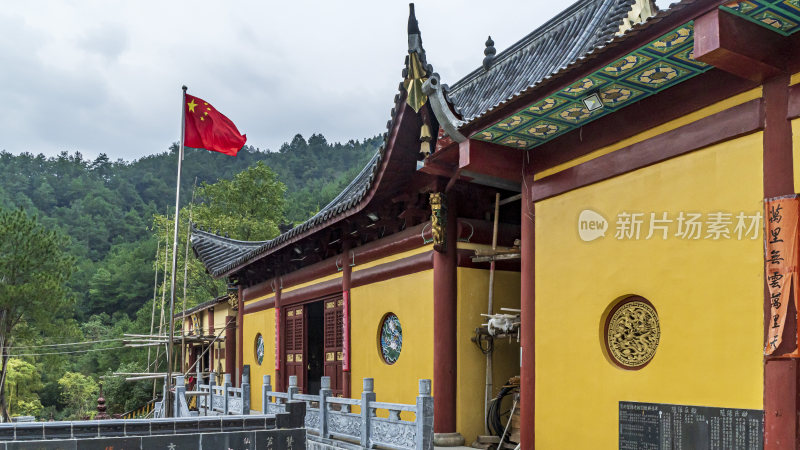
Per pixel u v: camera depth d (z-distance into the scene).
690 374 7.45
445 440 11.69
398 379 13.30
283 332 20.19
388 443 10.28
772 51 6.57
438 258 12.30
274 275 21.14
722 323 7.18
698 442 7.26
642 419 7.91
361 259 15.20
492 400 11.90
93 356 58.50
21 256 33.25
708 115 7.55
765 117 6.93
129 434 7.93
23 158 162.38
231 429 8.44
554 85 7.93
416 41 10.53
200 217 41.66
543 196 9.79
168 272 41.12
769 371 6.62
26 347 37.59
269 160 162.38
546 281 9.62
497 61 13.67
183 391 18.11
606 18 9.94
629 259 8.35
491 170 9.95
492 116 8.98
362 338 14.84
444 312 12.14
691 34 6.64
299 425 8.80
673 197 7.88
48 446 7.57
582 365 8.85
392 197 13.25
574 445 8.84
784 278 6.55
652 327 8.15
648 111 8.23
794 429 6.36
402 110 11.41
